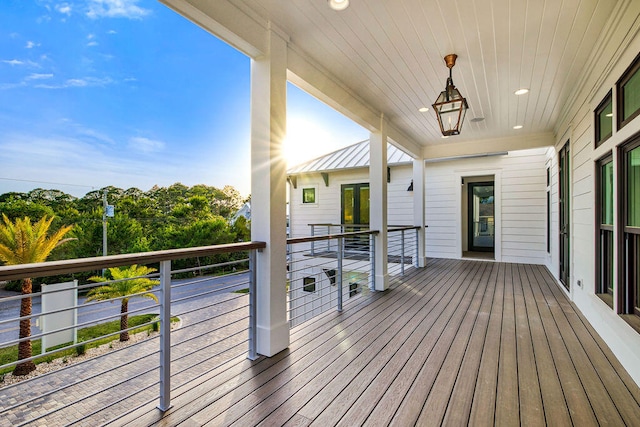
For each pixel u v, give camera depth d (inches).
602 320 112.9
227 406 73.4
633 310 95.9
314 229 368.8
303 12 92.7
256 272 101.2
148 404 74.4
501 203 291.4
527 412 72.2
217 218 499.8
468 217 349.1
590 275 130.3
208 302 307.0
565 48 111.3
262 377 86.6
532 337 115.2
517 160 285.3
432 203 321.7
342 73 131.0
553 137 226.2
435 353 101.9
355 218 346.6
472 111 182.5
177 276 410.3
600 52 108.0
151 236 446.9
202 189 665.0
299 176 381.4
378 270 185.5
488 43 108.3
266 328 100.2
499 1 86.7
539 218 277.0
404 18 94.7
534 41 107.0
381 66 124.7
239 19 88.5
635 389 81.4
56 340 160.4
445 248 315.9
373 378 86.4
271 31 98.3
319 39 106.7
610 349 104.4
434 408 73.5
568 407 74.2
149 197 504.4
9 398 138.8
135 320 254.1
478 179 342.6
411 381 85.0
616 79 95.9
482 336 116.0
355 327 125.0
